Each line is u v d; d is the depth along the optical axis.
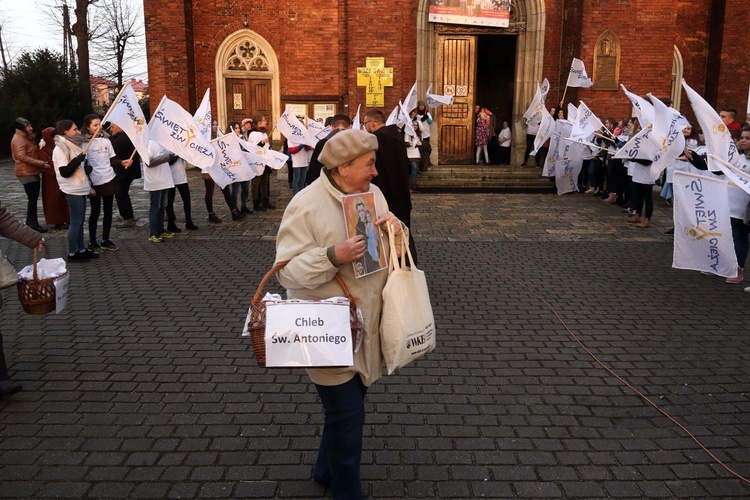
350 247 2.49
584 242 9.23
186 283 6.90
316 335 2.50
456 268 7.66
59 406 3.98
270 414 3.89
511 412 3.95
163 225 9.47
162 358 4.77
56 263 4.22
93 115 8.06
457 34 16.56
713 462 3.40
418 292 2.74
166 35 16.30
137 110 7.66
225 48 17.16
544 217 11.22
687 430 3.74
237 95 17.39
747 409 4.02
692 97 6.71
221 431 3.68
